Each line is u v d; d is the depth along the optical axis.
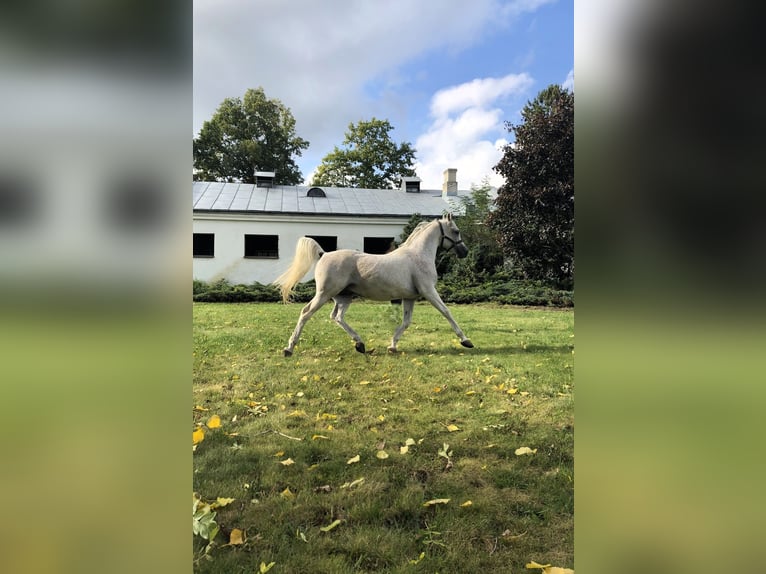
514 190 8.72
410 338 5.11
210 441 2.43
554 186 8.45
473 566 1.53
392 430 2.59
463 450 2.32
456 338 5.08
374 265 4.36
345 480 2.04
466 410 2.88
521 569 1.52
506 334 5.27
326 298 4.40
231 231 11.15
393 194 13.15
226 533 1.67
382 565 1.54
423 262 4.52
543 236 8.55
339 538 1.65
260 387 3.39
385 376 3.63
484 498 1.89
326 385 3.43
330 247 11.52
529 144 8.41
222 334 5.37
